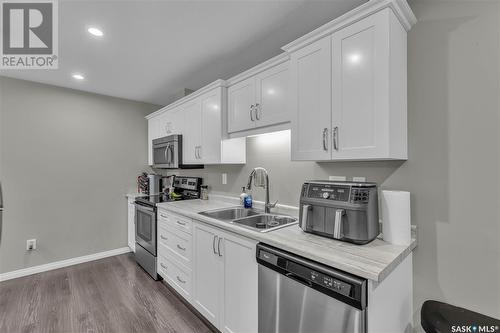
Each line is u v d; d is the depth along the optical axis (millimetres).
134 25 1797
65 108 3141
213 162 2441
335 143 1412
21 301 2305
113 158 3545
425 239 1392
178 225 2322
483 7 1223
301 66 1601
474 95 1242
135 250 3260
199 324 1976
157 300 2326
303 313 1200
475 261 1239
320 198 1421
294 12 1664
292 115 1649
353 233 1273
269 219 2072
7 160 2760
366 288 996
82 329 1908
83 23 1767
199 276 2021
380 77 1236
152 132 3684
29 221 2891
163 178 3844
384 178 1557
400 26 1331
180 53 2236
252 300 1525
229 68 2559
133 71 2631
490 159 1198
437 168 1354
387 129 1215
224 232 1754
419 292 1409
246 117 2154
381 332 1089
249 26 1826
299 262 1204
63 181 3131
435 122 1360
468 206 1259
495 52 1188
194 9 1624
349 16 1329
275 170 2248
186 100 2873
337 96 1404
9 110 2771
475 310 1235
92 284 2643
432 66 1373
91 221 3348
